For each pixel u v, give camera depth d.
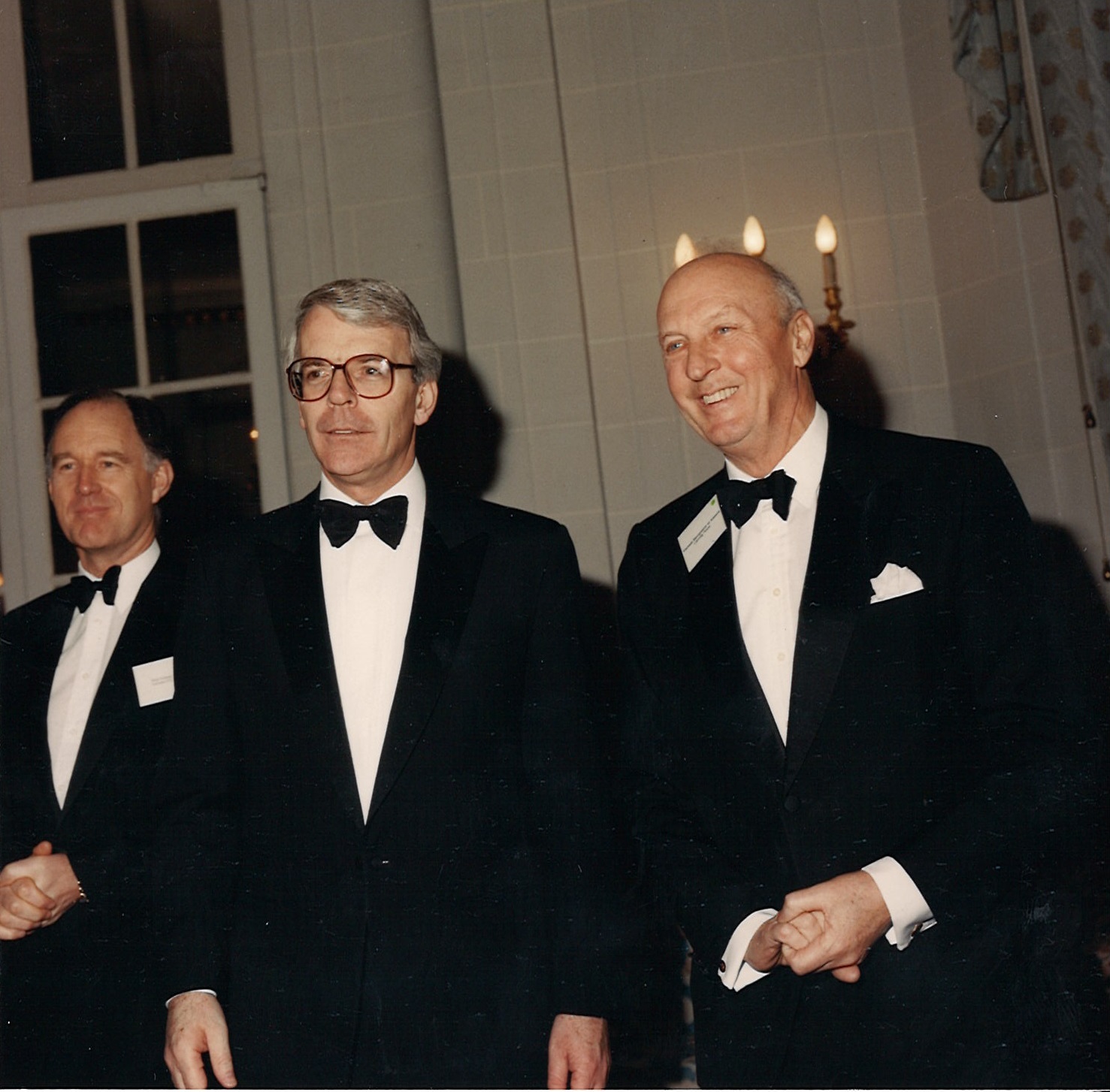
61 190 4.11
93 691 2.26
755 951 1.56
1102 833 2.17
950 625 1.67
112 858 2.03
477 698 1.80
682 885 1.70
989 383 3.47
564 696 1.82
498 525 1.93
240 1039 1.70
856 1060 1.56
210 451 3.92
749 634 1.78
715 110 3.74
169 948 1.76
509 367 3.71
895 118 3.67
